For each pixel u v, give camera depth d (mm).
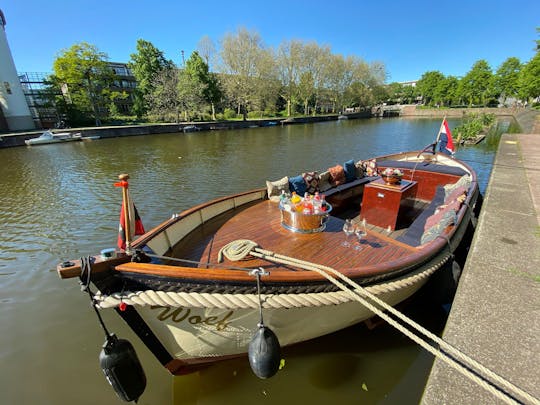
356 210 6121
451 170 6570
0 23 29109
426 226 4293
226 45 38625
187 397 2770
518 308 2398
